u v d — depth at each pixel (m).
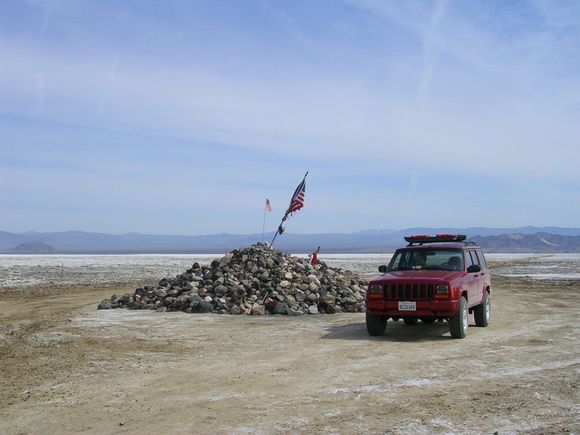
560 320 16.38
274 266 20.17
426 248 14.73
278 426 6.95
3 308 20.39
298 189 22.91
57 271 44.47
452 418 7.19
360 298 19.48
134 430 6.89
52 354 11.56
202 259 81.00
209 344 12.60
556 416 7.24
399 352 11.51
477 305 15.08
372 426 6.91
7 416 7.50
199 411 7.61
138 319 16.62
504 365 10.22
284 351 11.74
